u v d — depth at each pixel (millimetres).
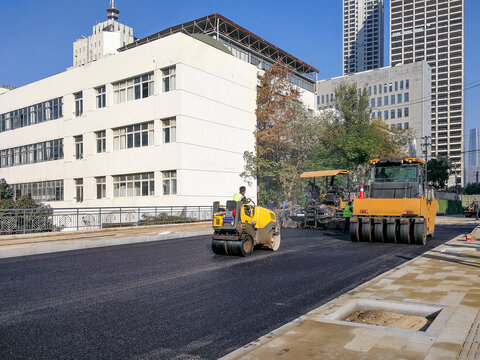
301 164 36000
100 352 4297
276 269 9445
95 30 143250
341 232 20547
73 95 35969
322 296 6699
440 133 156250
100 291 7215
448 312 5109
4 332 4977
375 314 5664
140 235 17547
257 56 46719
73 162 35562
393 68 114938
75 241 14992
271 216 12828
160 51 29406
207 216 29156
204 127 30094
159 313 5766
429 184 16516
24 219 17672
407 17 161750
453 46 154875
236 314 5680
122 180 32156
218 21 40094
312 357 3752
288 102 35906
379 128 42875
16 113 42531
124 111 31672
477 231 19062
